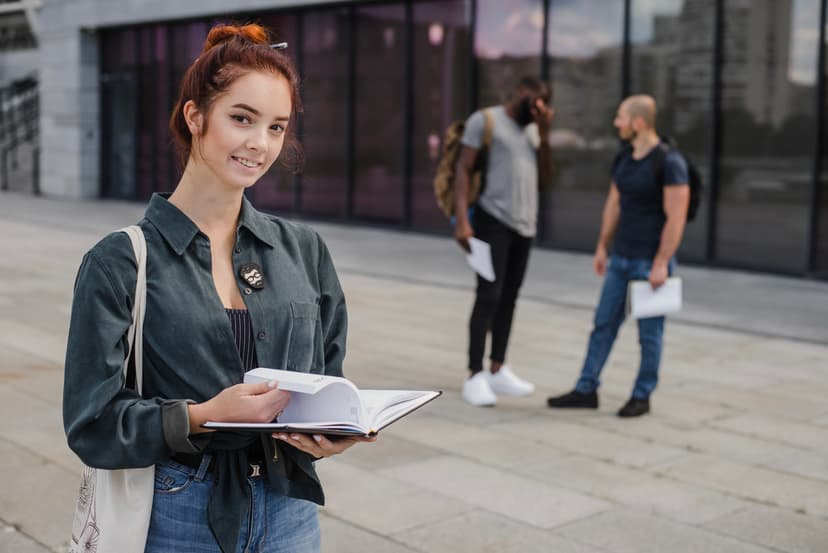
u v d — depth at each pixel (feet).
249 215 6.43
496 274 19.43
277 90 6.06
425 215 48.98
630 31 40.24
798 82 35.68
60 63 70.54
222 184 6.21
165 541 6.12
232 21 6.42
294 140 6.62
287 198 55.62
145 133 66.33
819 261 35.81
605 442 17.28
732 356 24.54
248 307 6.23
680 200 17.75
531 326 27.99
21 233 49.67
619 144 41.06
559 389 21.03
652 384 18.95
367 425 5.79
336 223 53.06
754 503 14.42
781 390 21.22
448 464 15.98
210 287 6.15
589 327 27.94
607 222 19.43
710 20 37.68
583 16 41.70
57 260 40.22
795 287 34.63
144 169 66.85
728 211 37.91
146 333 6.01
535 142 19.53
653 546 12.78
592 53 41.55
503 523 13.50
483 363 21.68
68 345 5.89
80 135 69.51
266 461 6.17
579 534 13.15
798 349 25.50
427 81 47.96
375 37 50.08
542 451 16.72
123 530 5.99
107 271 5.90
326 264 6.96
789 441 17.52
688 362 23.80
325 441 5.77
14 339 25.31
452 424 18.25
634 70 40.32
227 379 6.12
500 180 19.16
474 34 45.73
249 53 6.02
